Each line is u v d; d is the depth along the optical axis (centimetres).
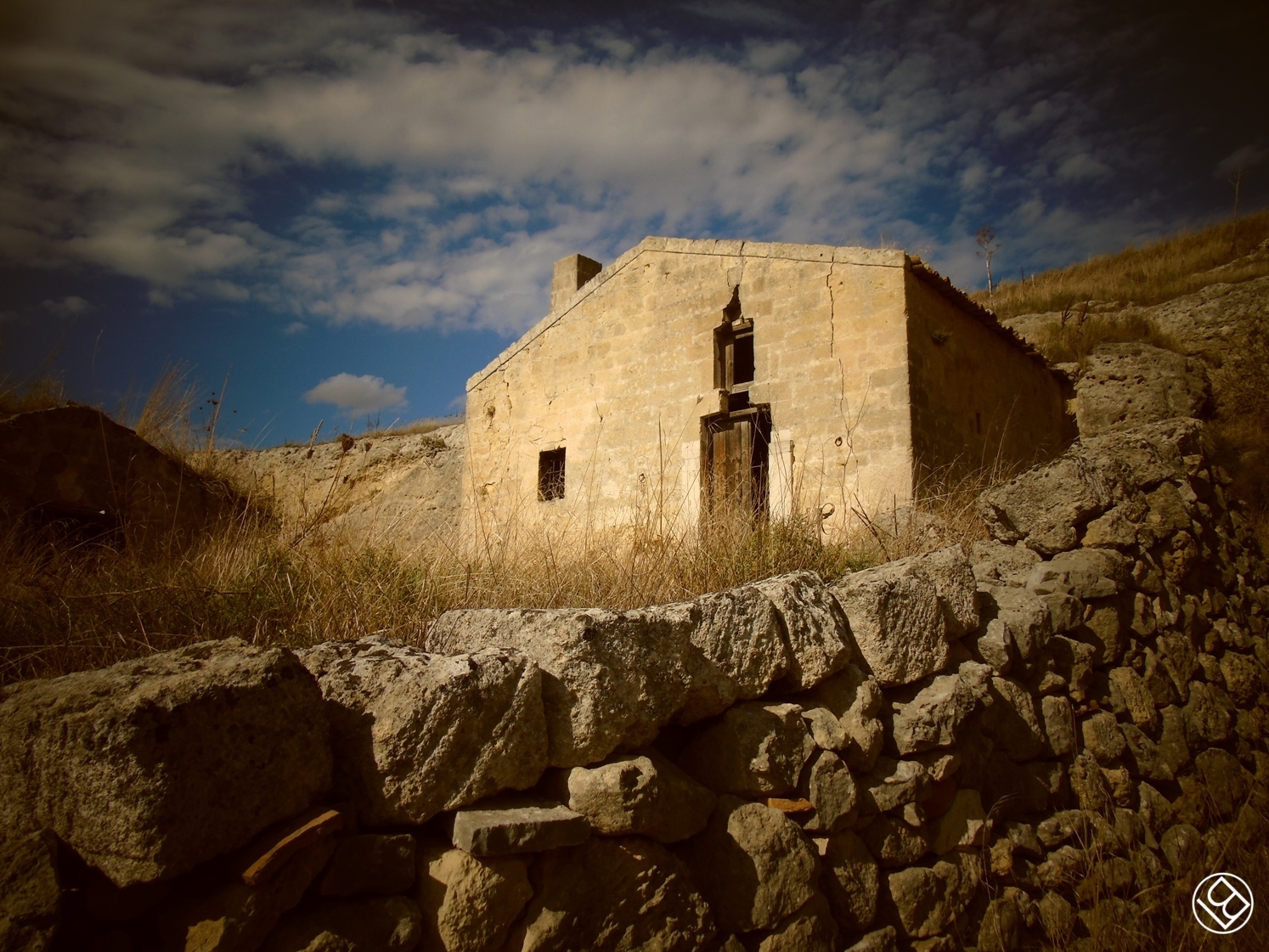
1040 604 415
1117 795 405
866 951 269
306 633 302
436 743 193
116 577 343
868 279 957
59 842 160
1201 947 357
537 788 220
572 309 1248
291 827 173
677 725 268
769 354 1023
